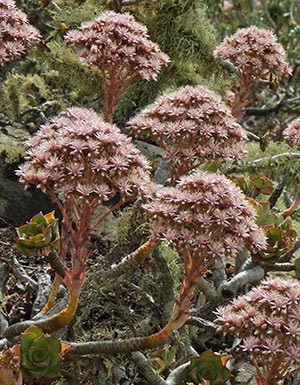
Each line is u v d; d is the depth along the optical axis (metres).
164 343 3.31
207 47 5.43
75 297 2.74
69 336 3.35
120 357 3.19
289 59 8.11
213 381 2.86
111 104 3.72
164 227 2.63
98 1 5.57
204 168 3.68
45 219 2.86
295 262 3.40
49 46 5.34
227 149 3.26
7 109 5.26
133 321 3.50
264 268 3.47
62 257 3.01
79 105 5.51
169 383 3.04
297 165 5.22
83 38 3.62
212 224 2.61
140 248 3.12
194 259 2.66
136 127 3.28
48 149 2.62
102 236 4.15
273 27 9.02
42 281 3.48
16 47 3.63
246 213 2.65
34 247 2.75
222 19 8.81
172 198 2.61
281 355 2.66
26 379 2.75
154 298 3.68
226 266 4.14
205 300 3.71
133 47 3.62
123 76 3.75
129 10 5.52
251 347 2.63
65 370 3.14
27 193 4.34
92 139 2.60
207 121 3.23
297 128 4.02
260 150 5.09
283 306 2.60
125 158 2.62
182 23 5.38
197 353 3.50
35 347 2.70
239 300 2.73
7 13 3.61
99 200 2.58
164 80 5.39
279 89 7.71
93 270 3.55
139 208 3.71
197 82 5.43
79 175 2.57
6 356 2.56
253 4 9.18
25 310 3.63
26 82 5.40
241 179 4.04
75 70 5.33
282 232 3.47
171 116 3.23
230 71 5.43
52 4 5.57
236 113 4.21
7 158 4.39
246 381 3.37
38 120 5.19
